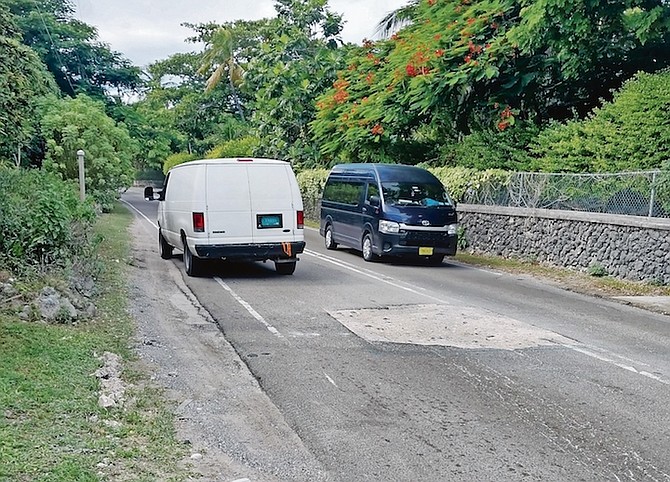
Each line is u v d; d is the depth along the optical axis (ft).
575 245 48.96
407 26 82.94
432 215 51.47
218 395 20.54
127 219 91.71
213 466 15.53
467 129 70.49
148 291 36.96
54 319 26.89
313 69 105.60
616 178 46.32
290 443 17.11
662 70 56.70
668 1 55.93
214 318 31.01
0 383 18.84
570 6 52.60
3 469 13.85
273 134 108.78
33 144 91.30
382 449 16.81
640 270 43.57
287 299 35.88
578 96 67.72
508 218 56.03
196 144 185.47
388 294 37.93
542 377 22.75
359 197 56.34
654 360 25.25
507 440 17.46
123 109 154.61
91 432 16.62
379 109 71.46
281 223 42.60
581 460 16.33
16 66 42.60
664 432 18.17
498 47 58.34
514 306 35.42
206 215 41.39
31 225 32.45
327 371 23.12
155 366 22.98
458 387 21.58
